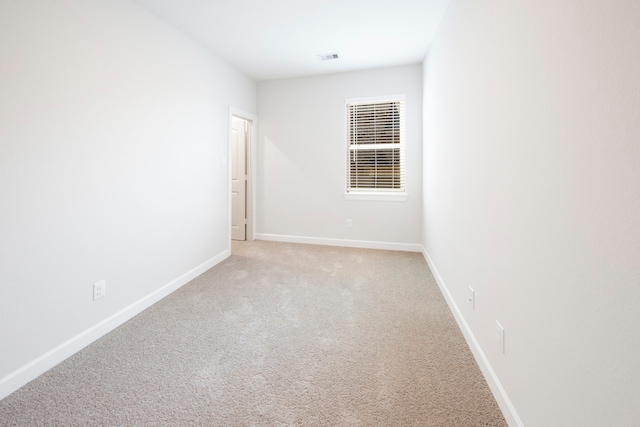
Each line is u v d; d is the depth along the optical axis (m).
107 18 2.06
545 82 1.01
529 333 1.12
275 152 4.54
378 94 4.04
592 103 0.78
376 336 1.99
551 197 0.98
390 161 4.16
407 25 2.82
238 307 2.43
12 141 1.52
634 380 0.65
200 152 3.18
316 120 4.33
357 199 4.26
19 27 1.54
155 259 2.55
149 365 1.69
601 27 0.75
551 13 0.97
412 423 1.28
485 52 1.57
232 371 1.64
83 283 1.90
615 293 0.70
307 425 1.27
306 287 2.84
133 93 2.29
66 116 1.79
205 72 3.25
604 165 0.74
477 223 1.71
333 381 1.55
